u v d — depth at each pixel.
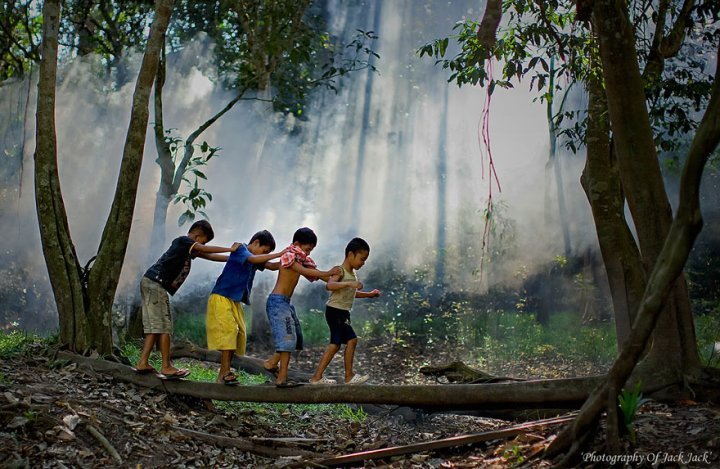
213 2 15.77
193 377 8.83
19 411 5.91
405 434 7.37
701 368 6.12
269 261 7.43
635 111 6.11
